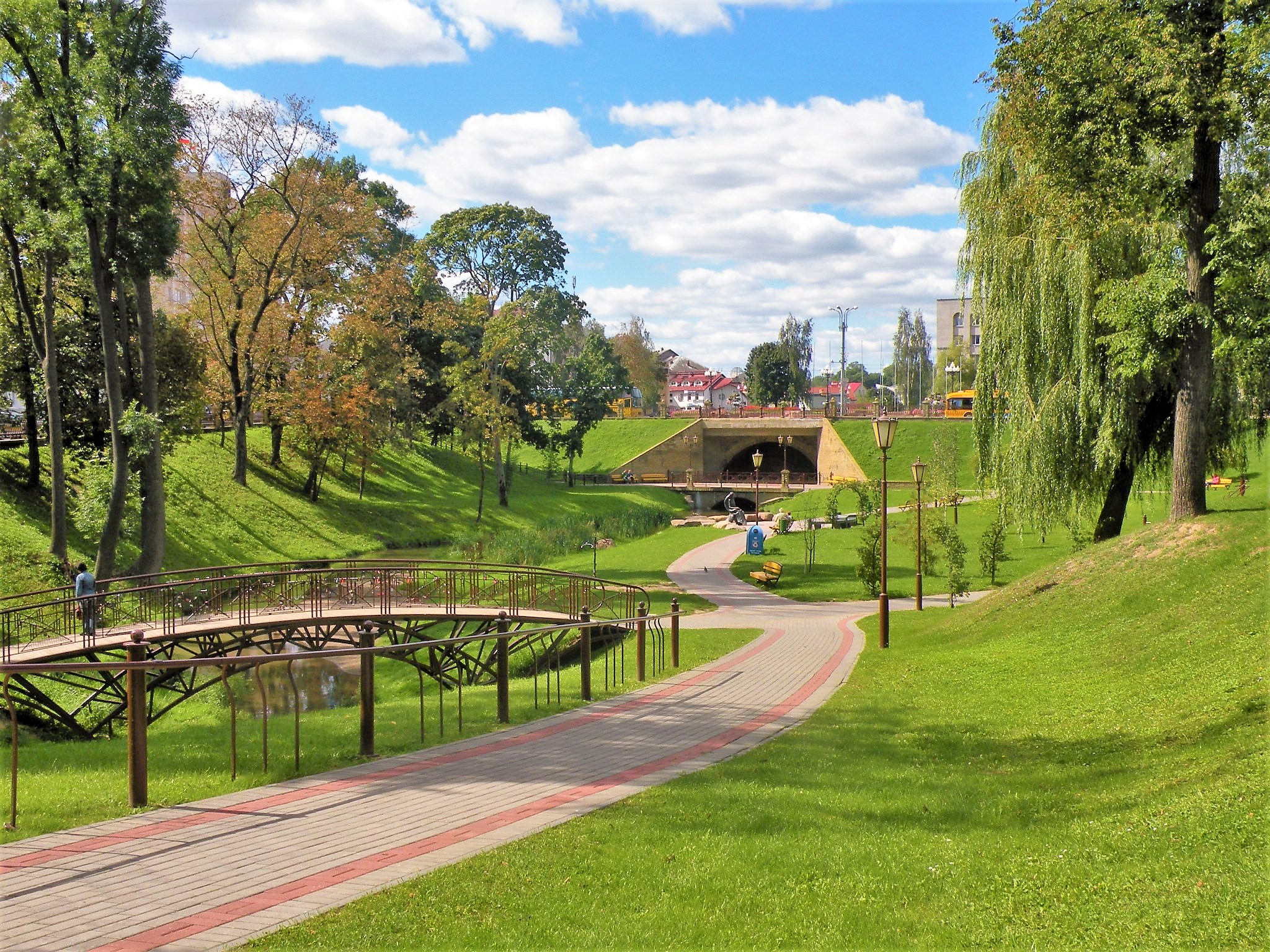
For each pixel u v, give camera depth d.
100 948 5.20
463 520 51.00
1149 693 10.96
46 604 18.53
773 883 6.20
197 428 38.31
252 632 20.20
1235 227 13.09
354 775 9.20
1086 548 20.58
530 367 66.50
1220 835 6.09
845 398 93.81
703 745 10.81
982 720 11.53
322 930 5.42
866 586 30.56
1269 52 12.36
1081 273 19.22
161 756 10.12
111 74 23.30
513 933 5.41
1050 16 15.20
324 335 44.53
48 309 26.69
